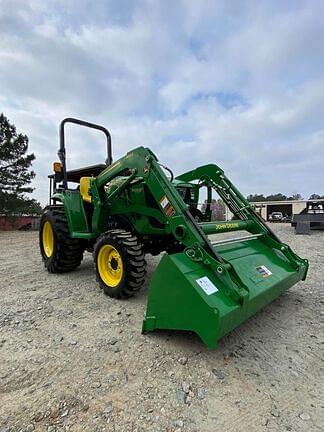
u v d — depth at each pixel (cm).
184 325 224
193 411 172
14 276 486
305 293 390
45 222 527
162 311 241
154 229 371
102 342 252
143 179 334
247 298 231
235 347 246
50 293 387
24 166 1919
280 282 296
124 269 338
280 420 166
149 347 242
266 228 366
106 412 169
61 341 254
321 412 172
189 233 262
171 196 286
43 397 182
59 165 468
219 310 208
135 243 343
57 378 202
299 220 1525
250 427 160
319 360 229
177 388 192
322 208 1585
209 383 198
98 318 302
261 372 212
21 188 1925
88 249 489
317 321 302
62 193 473
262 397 185
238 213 391
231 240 321
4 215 1945
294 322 298
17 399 180
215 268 238
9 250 847
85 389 190
